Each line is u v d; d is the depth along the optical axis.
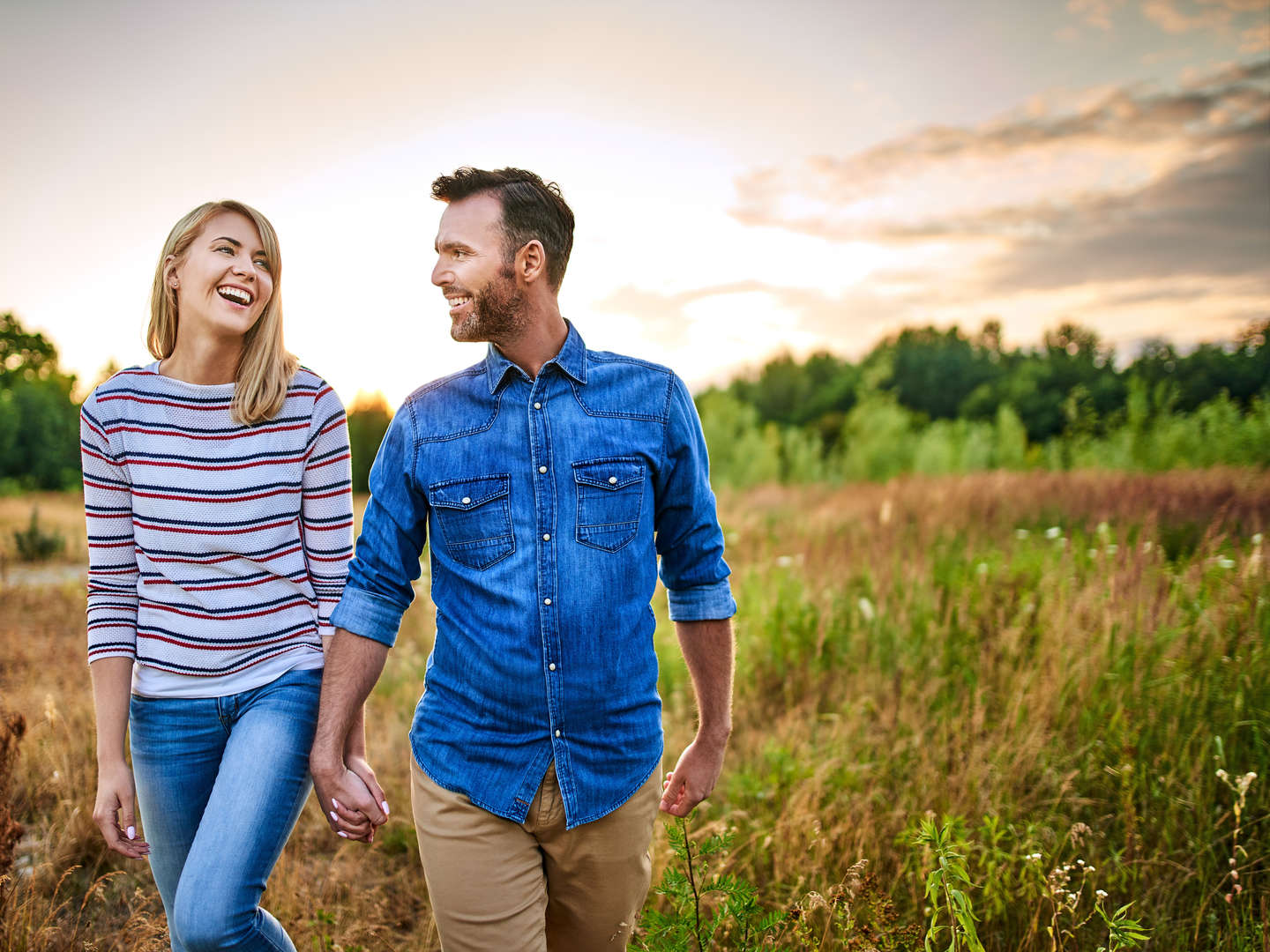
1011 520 7.47
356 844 3.08
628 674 1.72
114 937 2.42
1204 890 2.37
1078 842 2.41
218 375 1.86
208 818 1.66
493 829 1.67
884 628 4.57
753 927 1.82
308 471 1.88
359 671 1.76
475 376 1.82
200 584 1.81
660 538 1.92
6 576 8.80
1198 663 3.45
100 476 1.82
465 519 1.72
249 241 1.82
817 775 2.94
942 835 2.02
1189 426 12.41
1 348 54.03
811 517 9.76
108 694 1.79
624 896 1.79
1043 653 3.72
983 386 29.11
